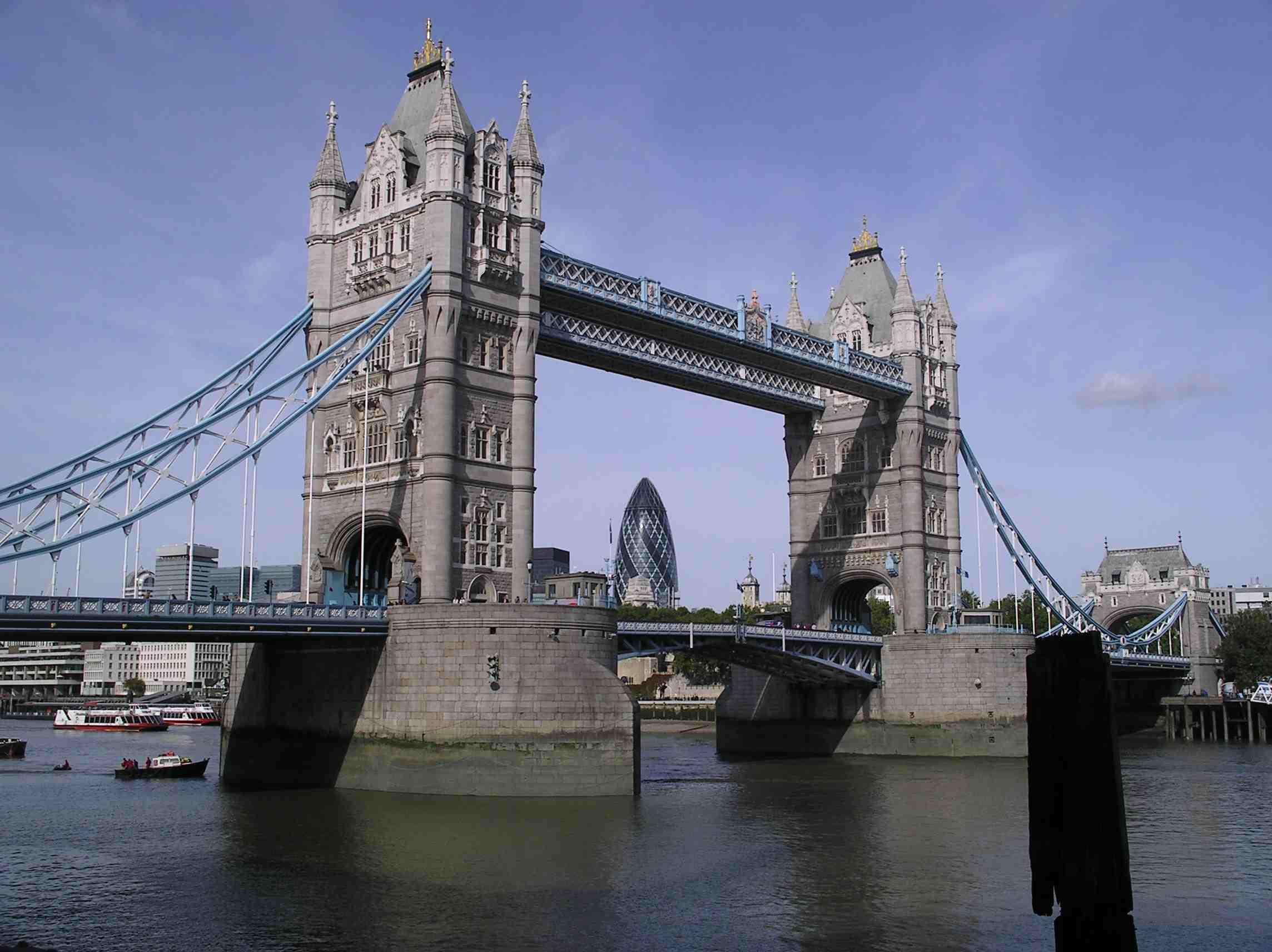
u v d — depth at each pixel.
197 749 135.88
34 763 114.50
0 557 65.38
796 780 95.06
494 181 90.69
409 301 85.06
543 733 76.12
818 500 133.12
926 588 126.56
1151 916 49.06
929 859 59.66
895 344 130.00
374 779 78.75
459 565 84.88
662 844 62.06
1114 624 194.12
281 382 79.62
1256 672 171.00
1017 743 116.38
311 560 91.50
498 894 50.84
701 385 114.69
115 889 51.31
